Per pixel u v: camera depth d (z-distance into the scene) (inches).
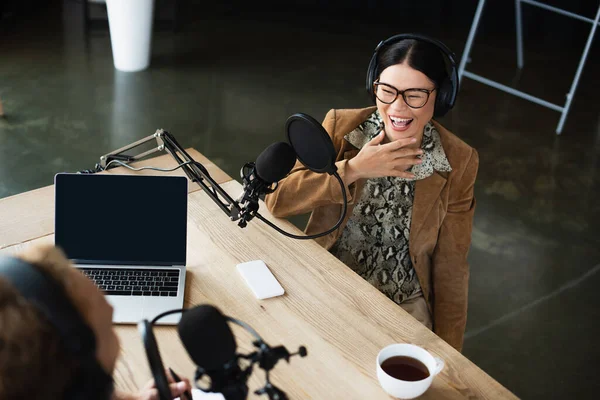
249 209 50.0
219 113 156.4
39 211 62.4
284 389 45.9
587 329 102.3
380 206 67.1
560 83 195.8
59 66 171.2
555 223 128.9
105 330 26.0
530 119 171.3
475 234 123.2
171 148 56.1
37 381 21.4
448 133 66.4
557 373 93.7
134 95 160.2
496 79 194.1
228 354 32.0
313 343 50.3
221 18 218.1
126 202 55.2
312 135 46.5
